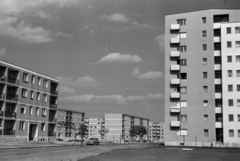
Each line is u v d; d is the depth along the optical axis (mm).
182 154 33938
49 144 61344
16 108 65188
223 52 67688
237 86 65938
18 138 65188
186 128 68375
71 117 163875
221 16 71562
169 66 71812
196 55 70312
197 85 69250
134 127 184500
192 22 71688
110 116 183875
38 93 74250
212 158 28672
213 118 67000
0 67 62062
